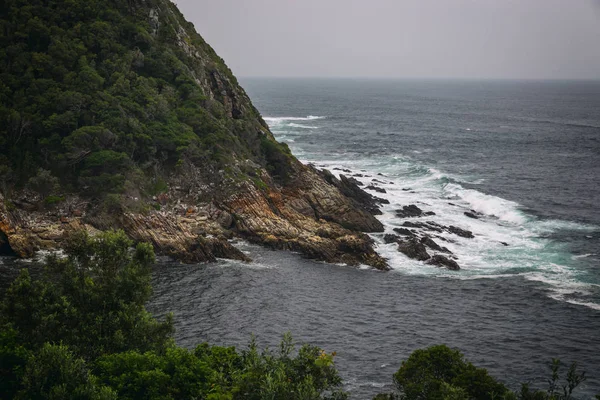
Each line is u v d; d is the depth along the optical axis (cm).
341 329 5956
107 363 3691
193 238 7738
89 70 9350
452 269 7650
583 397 4841
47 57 9288
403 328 6025
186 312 6134
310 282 7106
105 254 4322
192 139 9388
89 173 8281
